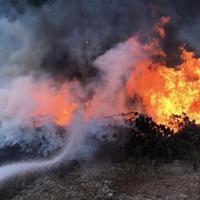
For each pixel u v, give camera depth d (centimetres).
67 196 751
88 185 787
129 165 866
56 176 836
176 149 905
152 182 805
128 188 786
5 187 823
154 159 890
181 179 809
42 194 766
